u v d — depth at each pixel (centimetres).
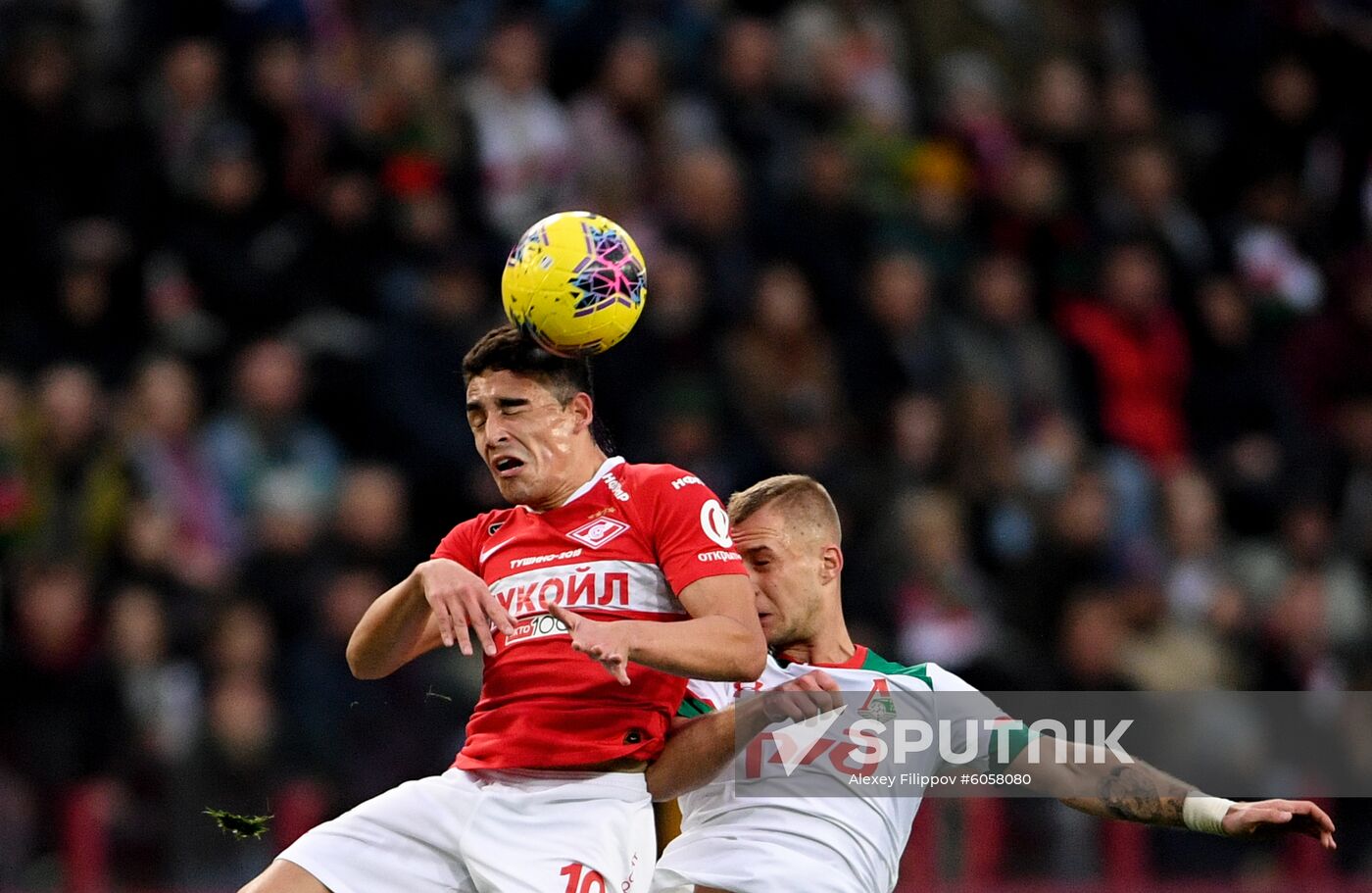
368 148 4012
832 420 4109
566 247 1666
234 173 3906
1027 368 4484
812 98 4697
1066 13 5550
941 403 4244
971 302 4500
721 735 1722
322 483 3709
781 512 1888
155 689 3341
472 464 3822
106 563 3484
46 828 3203
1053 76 5016
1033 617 4025
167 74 4006
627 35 4609
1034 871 3472
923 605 3812
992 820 3419
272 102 3988
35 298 3794
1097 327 4650
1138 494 4447
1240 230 5141
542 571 1716
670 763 1739
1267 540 4609
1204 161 5322
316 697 3416
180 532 3541
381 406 3809
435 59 4262
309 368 3809
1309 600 4325
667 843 1927
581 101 4428
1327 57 5453
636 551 1703
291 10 4206
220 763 3288
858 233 4484
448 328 3878
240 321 3875
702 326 4075
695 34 4709
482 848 1700
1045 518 4125
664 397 3953
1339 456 4775
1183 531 4362
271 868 1744
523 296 1667
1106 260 4753
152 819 3241
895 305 4334
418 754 3412
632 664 1697
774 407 4034
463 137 4156
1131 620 4059
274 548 3566
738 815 1828
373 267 3947
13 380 3669
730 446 3916
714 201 4228
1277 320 5069
